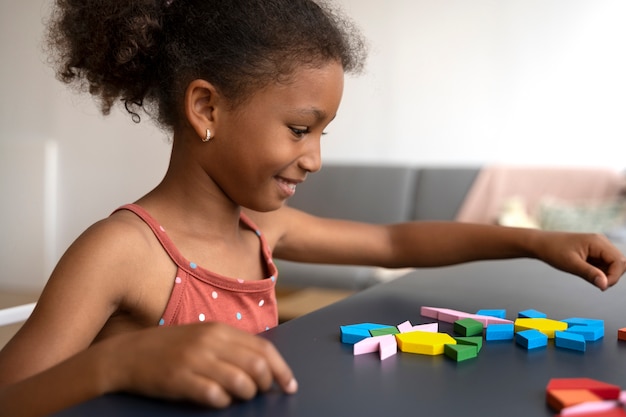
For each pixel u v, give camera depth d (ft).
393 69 10.52
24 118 12.85
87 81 2.50
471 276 2.81
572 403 1.16
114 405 1.17
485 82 10.00
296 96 1.99
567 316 2.07
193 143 2.15
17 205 12.74
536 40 9.67
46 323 1.61
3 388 1.34
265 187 2.08
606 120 9.36
